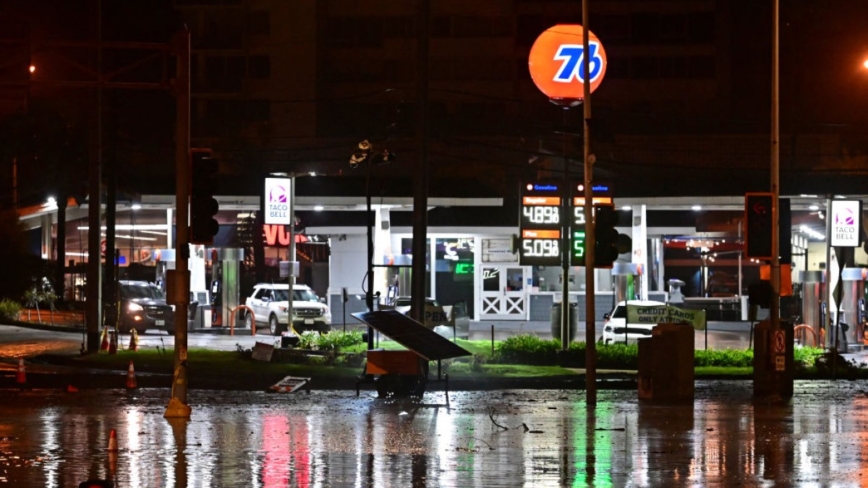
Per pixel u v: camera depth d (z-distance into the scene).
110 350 57.72
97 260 58.06
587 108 43.28
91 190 57.91
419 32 52.84
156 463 26.44
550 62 71.88
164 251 87.06
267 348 55.44
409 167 125.06
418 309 52.34
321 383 48.53
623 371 55.19
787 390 46.12
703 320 62.66
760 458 27.88
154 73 133.12
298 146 131.00
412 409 40.06
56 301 98.25
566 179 62.97
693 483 23.95
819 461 27.36
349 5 133.62
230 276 83.75
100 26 55.47
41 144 98.81
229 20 134.00
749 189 86.12
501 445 30.22
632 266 90.81
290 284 69.69
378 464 26.53
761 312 107.50
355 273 101.12
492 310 107.62
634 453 28.73
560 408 40.84
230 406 40.72
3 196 98.81
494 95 132.12
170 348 62.94
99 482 16.16
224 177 89.94
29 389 45.97
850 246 70.19
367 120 133.12
